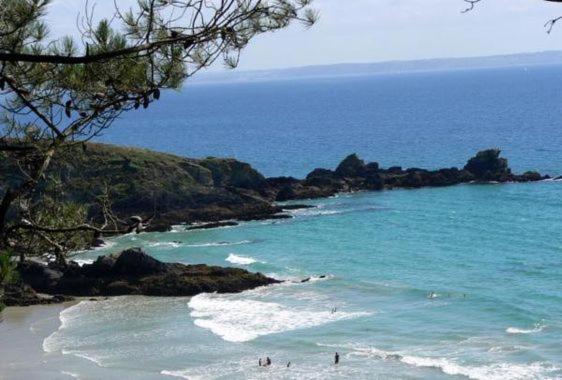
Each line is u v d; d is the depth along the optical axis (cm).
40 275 5744
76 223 1177
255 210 8775
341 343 4322
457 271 5994
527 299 5091
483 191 9800
